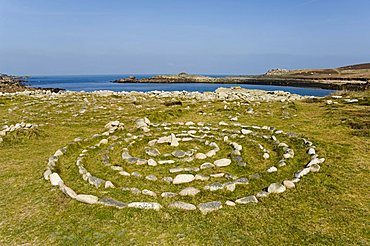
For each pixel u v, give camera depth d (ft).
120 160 36.70
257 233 20.66
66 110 70.08
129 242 19.86
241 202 24.95
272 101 81.30
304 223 21.66
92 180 29.66
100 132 51.34
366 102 68.59
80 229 21.42
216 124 54.85
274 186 26.84
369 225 21.11
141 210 23.54
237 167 33.83
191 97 90.94
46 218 23.03
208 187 28.09
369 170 30.55
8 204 25.40
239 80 416.67
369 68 451.12
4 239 20.49
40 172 32.63
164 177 30.83
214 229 21.22
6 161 36.42
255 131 49.29
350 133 45.09
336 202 24.44
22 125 50.49
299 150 38.40
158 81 415.03
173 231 21.03
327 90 219.20
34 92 102.47
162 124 55.11
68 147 40.37
